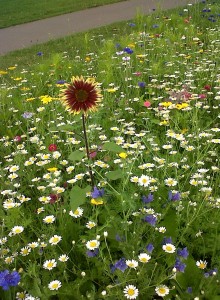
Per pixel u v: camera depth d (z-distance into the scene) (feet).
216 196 3.22
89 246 2.56
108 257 2.77
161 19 9.93
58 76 6.79
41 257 2.83
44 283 2.59
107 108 5.01
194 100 4.96
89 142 4.17
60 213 3.11
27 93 6.03
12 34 13.48
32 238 3.13
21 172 3.77
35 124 4.64
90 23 13.14
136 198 3.11
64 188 3.50
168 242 2.61
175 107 4.44
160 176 3.55
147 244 2.67
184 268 2.50
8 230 3.01
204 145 4.05
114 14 13.92
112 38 9.80
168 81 6.00
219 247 2.75
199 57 6.55
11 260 2.71
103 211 3.07
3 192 3.38
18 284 2.45
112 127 4.40
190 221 2.83
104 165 3.59
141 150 3.97
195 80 5.78
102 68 6.61
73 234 2.97
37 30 13.47
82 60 7.92
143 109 5.10
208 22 9.46
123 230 2.84
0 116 5.16
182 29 8.50
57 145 4.40
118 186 3.49
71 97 2.86
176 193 2.96
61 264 2.68
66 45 10.71
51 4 17.38
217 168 3.43
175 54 6.78
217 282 2.49
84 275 2.53
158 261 2.69
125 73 6.15
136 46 7.68
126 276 2.38
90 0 16.96
